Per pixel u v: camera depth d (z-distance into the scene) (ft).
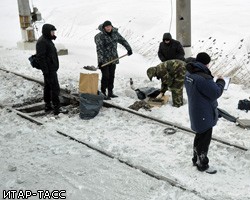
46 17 70.23
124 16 62.49
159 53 30.17
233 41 47.34
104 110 28.07
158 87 32.78
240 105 27.09
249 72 38.47
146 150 21.58
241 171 19.15
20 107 28.78
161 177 18.25
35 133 23.98
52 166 19.86
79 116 26.91
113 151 21.47
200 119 18.12
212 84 17.57
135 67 40.42
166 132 23.56
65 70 37.88
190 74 18.19
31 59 26.94
